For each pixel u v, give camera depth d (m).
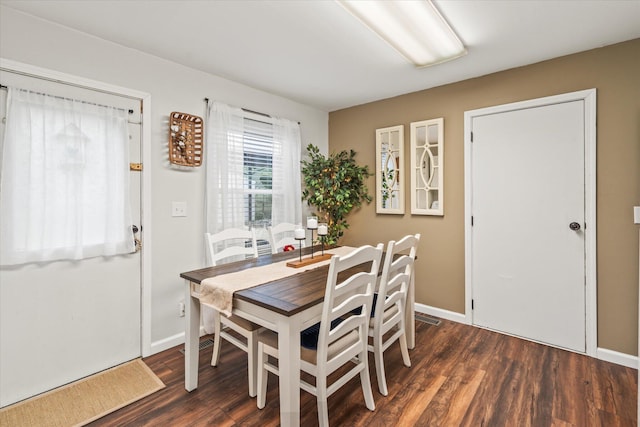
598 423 1.66
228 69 2.69
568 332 2.46
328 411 1.77
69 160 2.01
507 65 2.60
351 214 3.79
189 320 1.93
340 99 3.51
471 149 2.88
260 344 1.78
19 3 1.77
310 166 3.61
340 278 1.86
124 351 2.32
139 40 2.20
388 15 1.85
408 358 2.23
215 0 1.75
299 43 2.24
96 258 2.17
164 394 1.94
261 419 1.72
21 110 1.84
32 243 1.89
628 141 2.20
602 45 2.26
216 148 2.77
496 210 2.76
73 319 2.08
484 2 1.76
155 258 2.45
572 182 2.42
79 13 1.87
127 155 2.28
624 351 2.24
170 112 2.52
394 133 3.38
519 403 1.83
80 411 1.79
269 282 1.77
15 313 1.86
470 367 2.21
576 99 2.38
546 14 1.88
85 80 2.08
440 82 2.98
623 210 2.23
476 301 2.90
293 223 3.45
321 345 1.49
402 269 2.26
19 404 1.84
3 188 1.79
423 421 1.69
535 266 2.59
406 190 3.32
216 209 2.76
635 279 2.20
